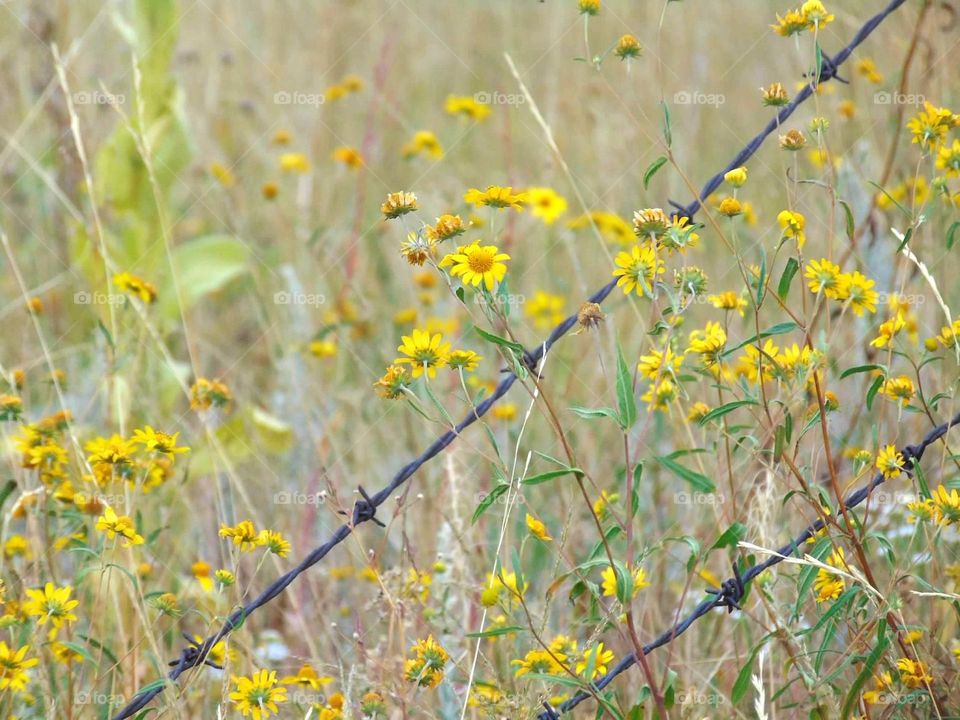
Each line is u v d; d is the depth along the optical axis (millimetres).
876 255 3680
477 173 5875
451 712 2680
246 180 5887
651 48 6133
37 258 4961
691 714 2506
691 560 2203
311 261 4980
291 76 6414
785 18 2473
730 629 2902
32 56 5359
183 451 2434
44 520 2957
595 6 2596
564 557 2359
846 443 3131
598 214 4691
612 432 3904
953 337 2393
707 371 2506
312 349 4109
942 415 3330
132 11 4266
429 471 3750
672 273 2510
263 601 2467
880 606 2246
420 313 4645
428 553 3258
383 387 2205
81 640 2645
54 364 4324
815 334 3803
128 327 3658
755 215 4715
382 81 5758
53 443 2830
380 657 2703
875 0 4844
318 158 5988
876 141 4438
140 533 2770
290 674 3074
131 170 4137
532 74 6574
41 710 2650
